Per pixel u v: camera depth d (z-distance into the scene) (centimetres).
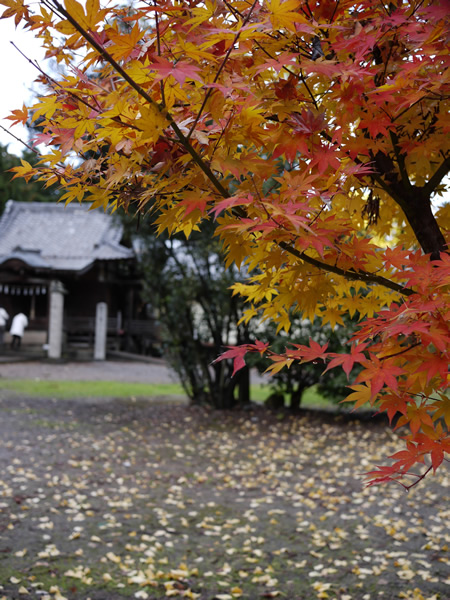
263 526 451
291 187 128
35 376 1653
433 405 134
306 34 145
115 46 112
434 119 160
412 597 323
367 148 146
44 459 653
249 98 126
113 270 2494
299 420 952
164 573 354
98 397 1228
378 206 184
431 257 163
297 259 154
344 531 439
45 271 2372
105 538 415
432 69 137
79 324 2430
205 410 1046
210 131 128
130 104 125
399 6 149
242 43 126
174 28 125
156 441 791
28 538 404
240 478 602
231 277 932
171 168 132
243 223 122
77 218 2819
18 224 2773
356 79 131
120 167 137
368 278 141
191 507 499
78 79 136
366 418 959
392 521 462
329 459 681
